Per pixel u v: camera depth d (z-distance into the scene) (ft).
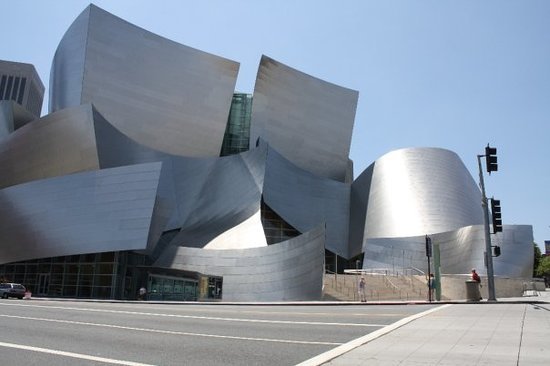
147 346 28.22
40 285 116.57
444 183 151.74
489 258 77.41
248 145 196.65
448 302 73.10
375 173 163.02
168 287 104.68
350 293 100.73
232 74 191.93
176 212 139.54
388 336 31.55
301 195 154.10
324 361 22.88
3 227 123.85
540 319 41.68
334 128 201.77
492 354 24.57
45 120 145.07
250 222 120.37
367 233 150.10
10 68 509.35
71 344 28.94
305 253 96.63
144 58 178.60
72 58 172.76
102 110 167.73
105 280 107.55
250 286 99.81
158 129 177.27
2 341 30.04
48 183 121.60
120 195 112.57
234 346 28.14
